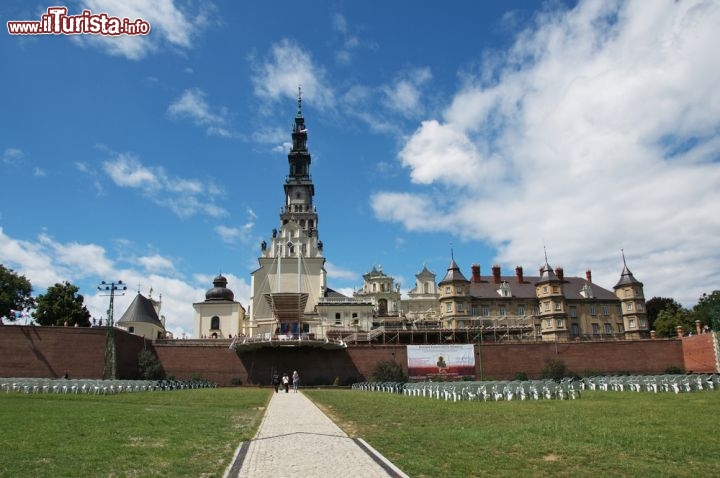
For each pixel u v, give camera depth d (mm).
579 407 29969
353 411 29984
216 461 15508
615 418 24344
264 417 27188
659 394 39562
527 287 104250
